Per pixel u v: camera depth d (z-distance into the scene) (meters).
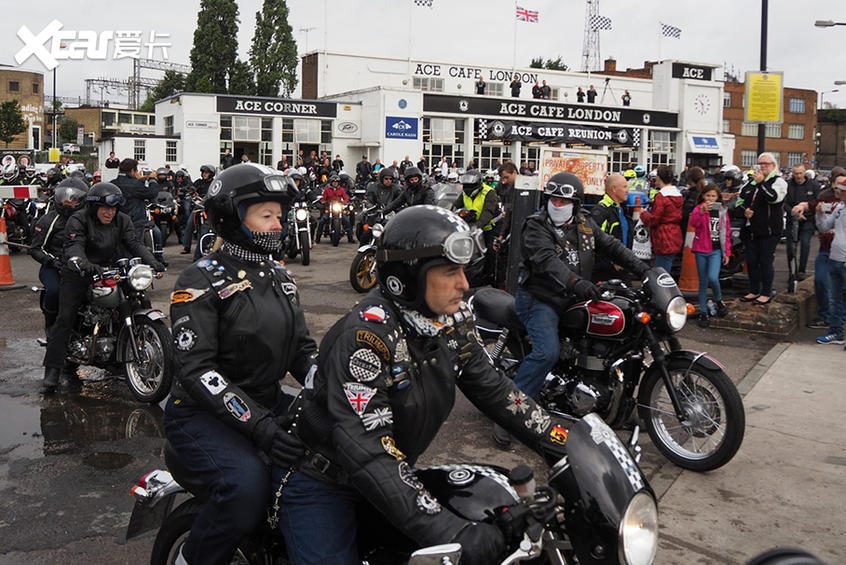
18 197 10.94
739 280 12.67
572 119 39.12
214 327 2.56
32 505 4.25
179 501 2.98
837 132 87.81
